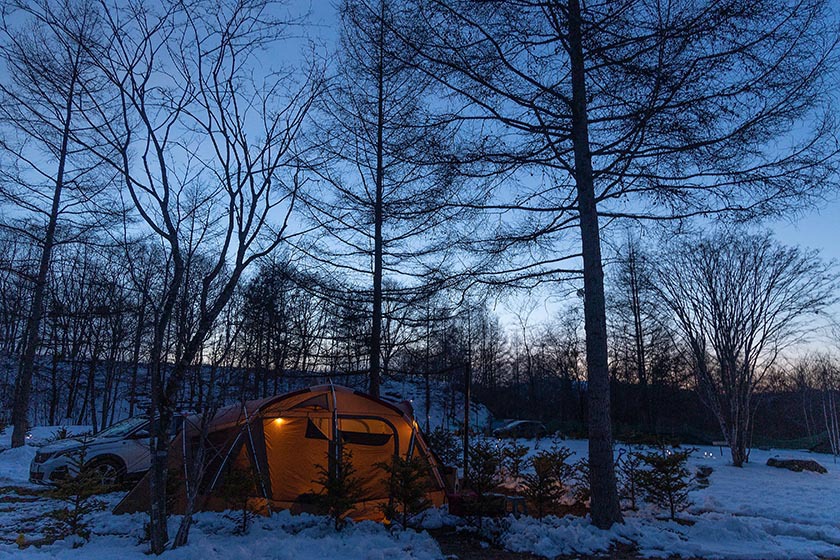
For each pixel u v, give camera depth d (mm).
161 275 7695
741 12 6355
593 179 7785
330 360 11859
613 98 7555
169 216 5949
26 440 19391
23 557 5230
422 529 7195
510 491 10039
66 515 6551
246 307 9789
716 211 7551
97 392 38281
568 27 7582
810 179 6844
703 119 6926
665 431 31875
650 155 7188
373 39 8328
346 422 7980
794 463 17438
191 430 7598
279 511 7234
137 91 5969
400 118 8766
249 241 6160
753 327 18641
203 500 7293
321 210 10398
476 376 50531
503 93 7574
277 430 7727
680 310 19719
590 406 7297
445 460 13000
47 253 17000
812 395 36719
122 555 5422
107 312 16750
